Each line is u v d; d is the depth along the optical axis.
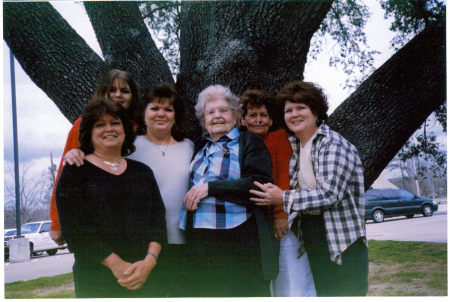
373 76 3.12
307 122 2.05
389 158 3.04
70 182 1.75
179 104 2.18
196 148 2.14
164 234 1.91
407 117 2.97
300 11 2.95
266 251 1.90
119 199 1.82
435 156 4.38
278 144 2.21
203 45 3.11
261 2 2.94
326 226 1.98
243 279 1.90
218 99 2.07
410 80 2.99
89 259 1.74
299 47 3.11
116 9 3.06
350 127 3.03
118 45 3.05
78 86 2.84
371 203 11.54
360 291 1.96
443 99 3.00
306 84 2.09
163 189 2.07
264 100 2.30
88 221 1.74
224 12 3.01
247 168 1.94
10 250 8.75
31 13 2.76
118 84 2.23
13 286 5.32
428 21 4.03
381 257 6.07
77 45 2.92
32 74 2.87
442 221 10.05
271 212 2.11
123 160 1.94
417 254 5.98
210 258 1.92
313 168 2.06
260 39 2.97
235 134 2.07
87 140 1.86
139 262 1.80
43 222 10.66
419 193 11.71
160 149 2.14
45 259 9.39
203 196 1.88
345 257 1.96
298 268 2.13
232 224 1.89
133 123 2.11
